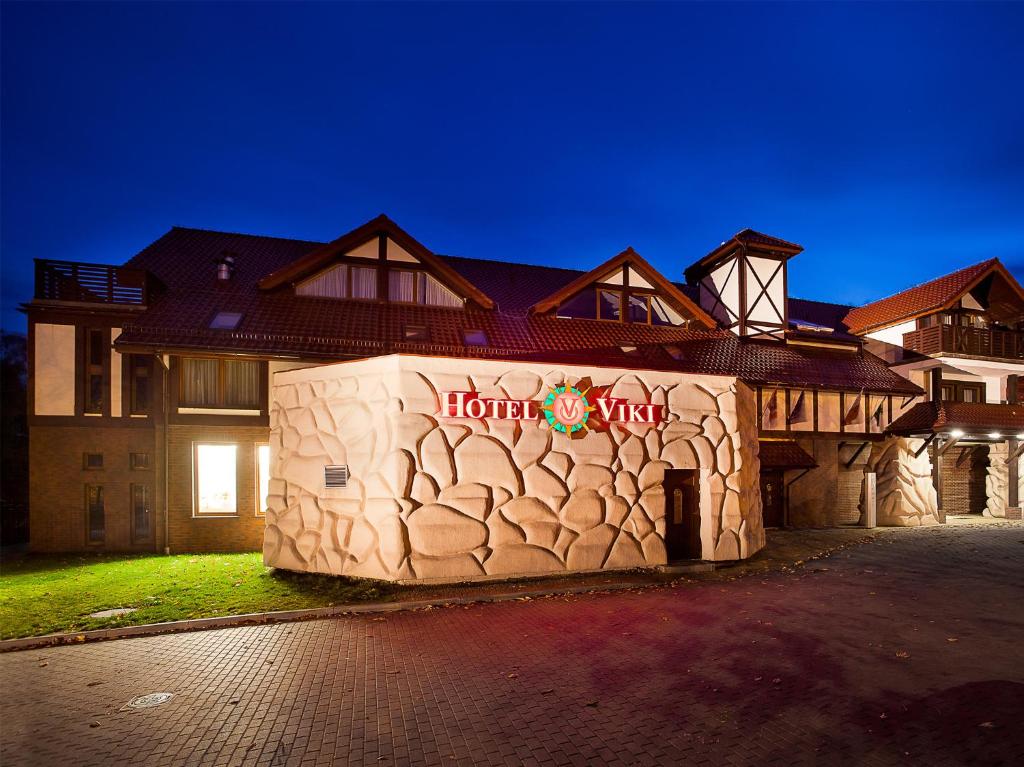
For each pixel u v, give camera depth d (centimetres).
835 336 2119
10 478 2375
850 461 1897
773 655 678
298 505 1116
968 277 2025
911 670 625
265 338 1359
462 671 640
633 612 868
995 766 434
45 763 457
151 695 582
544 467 1078
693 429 1210
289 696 577
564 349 1622
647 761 450
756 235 2086
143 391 1398
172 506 1345
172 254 1705
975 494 2188
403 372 1020
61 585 1016
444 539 1006
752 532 1305
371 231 1619
